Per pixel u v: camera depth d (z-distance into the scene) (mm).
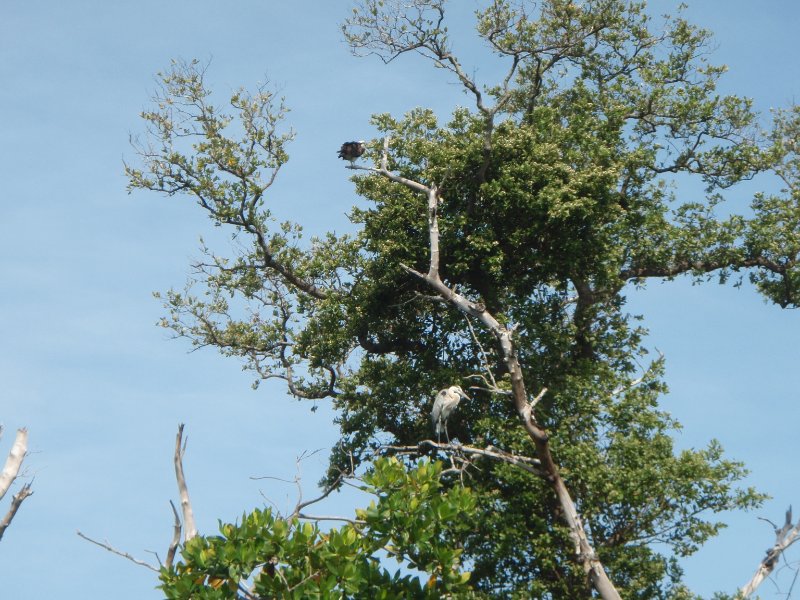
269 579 48094
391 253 74812
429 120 77938
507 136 76000
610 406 68312
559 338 72750
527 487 65500
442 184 69438
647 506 65188
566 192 72250
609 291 78312
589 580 61625
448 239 73750
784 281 85125
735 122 88062
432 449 72375
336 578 48438
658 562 62750
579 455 64562
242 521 49219
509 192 73125
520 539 63656
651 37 87562
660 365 72250
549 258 73750
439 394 65125
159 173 80938
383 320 78562
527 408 60125
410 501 51656
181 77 80438
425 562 51969
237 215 80000
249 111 80625
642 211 84375
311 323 79875
